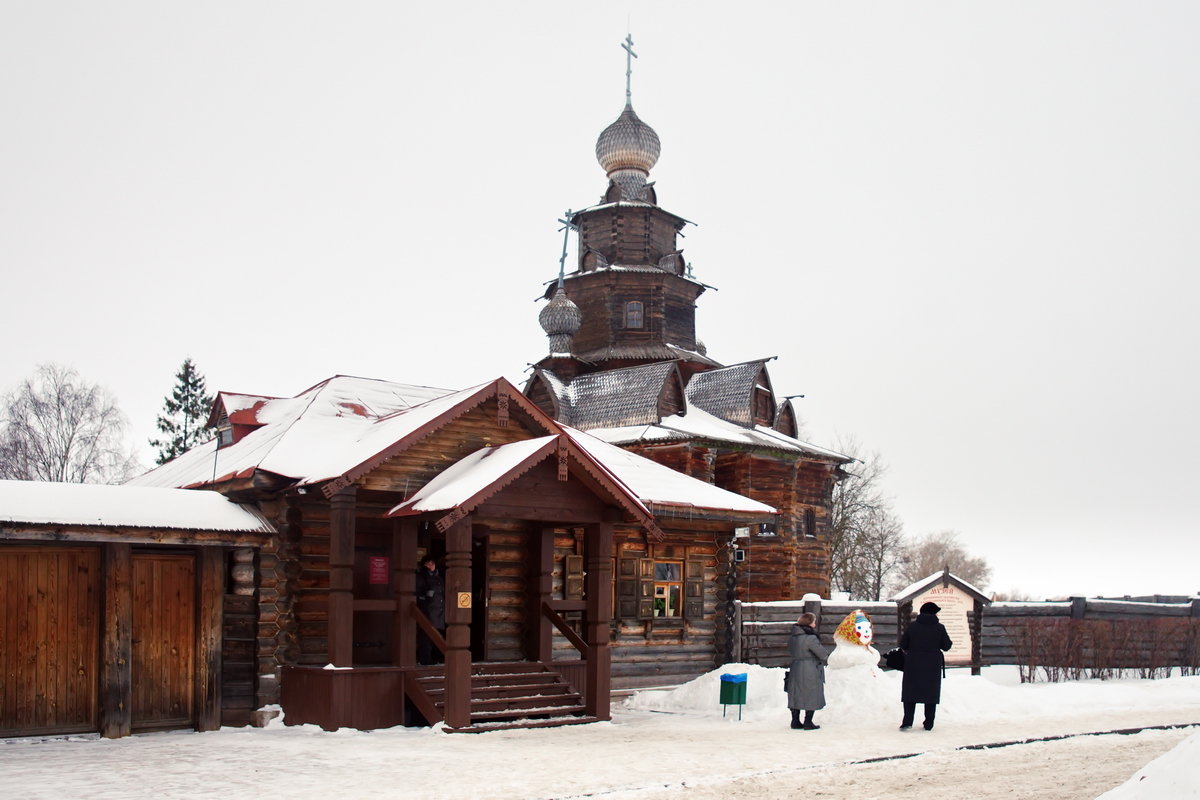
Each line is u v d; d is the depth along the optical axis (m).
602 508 18.95
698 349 55.91
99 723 17.03
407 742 16.17
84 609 17.28
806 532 49.28
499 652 20.73
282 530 18.98
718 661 24.98
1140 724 18.33
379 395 23.09
